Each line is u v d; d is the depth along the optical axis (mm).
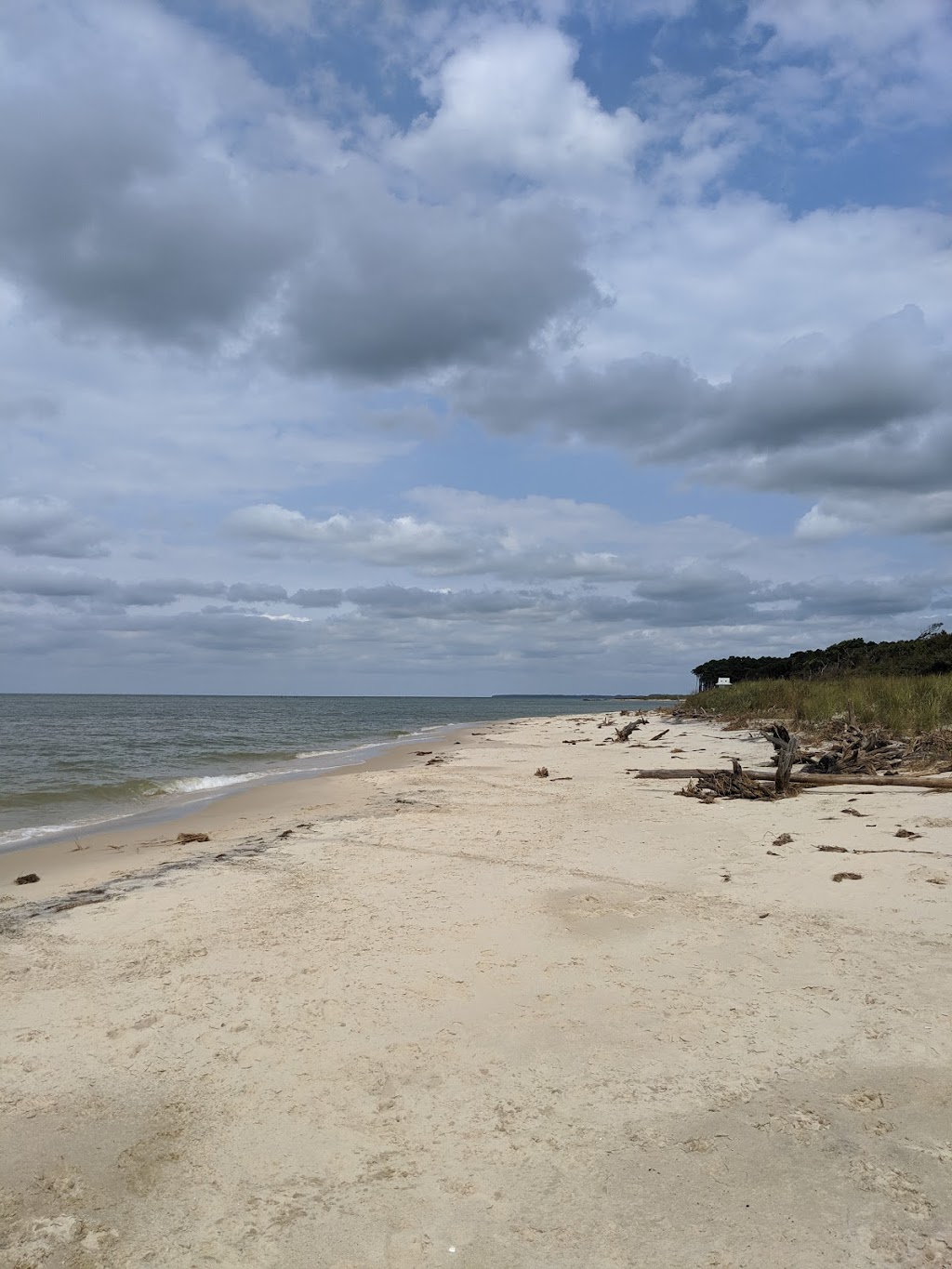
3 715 70062
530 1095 3375
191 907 6246
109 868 8172
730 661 68562
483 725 47500
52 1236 2592
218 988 4582
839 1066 3523
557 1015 4113
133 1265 2459
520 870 7219
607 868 7184
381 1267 2432
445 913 5910
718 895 6172
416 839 8867
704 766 16000
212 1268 2441
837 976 4492
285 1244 2539
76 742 32688
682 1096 3326
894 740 14719
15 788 16047
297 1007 4305
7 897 7047
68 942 5500
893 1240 2459
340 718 69438
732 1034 3857
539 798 12352
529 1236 2539
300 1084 3518
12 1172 2947
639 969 4695
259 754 25984
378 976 4695
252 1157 3006
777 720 24047
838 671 37781
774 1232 2518
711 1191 2725
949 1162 2840
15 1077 3648
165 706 114812
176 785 16688
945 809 9094
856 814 9125
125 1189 2840
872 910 5621
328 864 7719
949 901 5723
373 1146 3053
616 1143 3010
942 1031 3803
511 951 5055
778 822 9086
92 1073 3670
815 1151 2924
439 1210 2684
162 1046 3910
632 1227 2562
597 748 22156
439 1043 3857
